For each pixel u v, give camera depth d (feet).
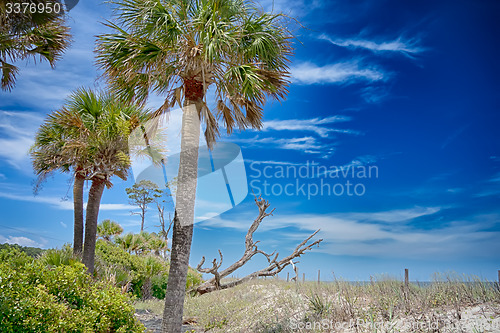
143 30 19.08
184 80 20.26
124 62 19.65
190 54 18.22
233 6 20.76
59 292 16.98
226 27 19.60
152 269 48.16
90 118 34.40
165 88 20.68
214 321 27.02
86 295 18.12
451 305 18.16
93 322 16.34
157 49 19.53
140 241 62.54
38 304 14.21
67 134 34.94
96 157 33.24
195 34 19.16
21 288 14.56
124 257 50.11
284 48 22.67
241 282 25.91
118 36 20.01
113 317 17.88
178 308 18.17
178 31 18.90
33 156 34.71
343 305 21.18
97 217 35.78
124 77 20.58
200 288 25.98
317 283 28.58
